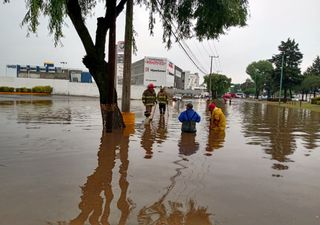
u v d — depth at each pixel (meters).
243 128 14.76
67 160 6.89
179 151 8.33
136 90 53.59
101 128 12.24
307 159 8.00
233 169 6.62
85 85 50.28
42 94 45.16
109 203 4.45
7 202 4.40
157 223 3.86
